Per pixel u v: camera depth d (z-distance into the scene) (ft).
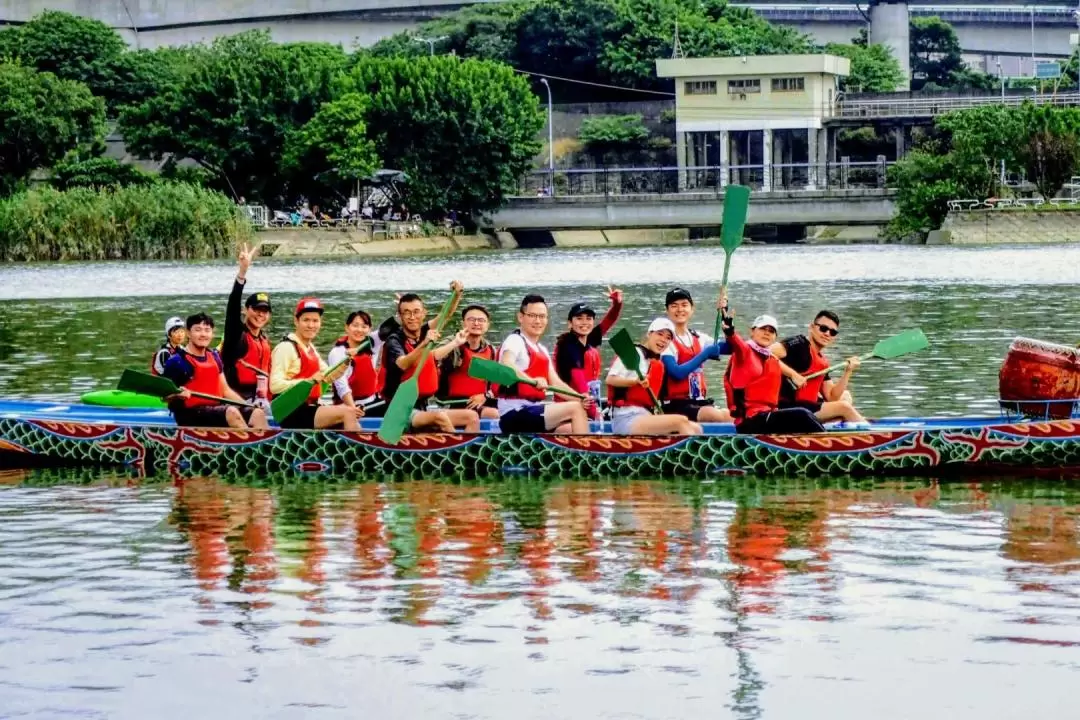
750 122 394.52
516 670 40.45
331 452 66.13
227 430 67.05
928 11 583.58
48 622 44.88
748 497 59.82
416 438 65.36
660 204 366.63
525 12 454.40
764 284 195.00
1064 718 36.94
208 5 534.37
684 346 67.31
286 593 47.39
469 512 58.13
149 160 396.57
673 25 449.89
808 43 494.18
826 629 43.19
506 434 64.95
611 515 57.16
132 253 304.71
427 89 370.94
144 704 38.73
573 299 175.94
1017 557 50.11
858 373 96.84
